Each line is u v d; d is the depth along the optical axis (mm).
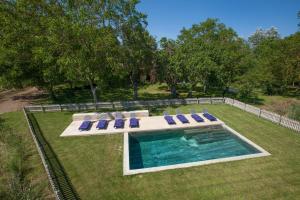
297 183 11414
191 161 14953
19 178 11383
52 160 13977
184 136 19281
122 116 22188
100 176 12250
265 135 17734
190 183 11531
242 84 29828
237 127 19688
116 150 15398
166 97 33875
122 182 11711
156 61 30406
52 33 21750
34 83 27719
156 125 20203
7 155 14094
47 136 17906
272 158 13938
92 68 23047
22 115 23578
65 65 21672
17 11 25672
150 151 16531
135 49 26203
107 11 23453
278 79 34188
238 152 15977
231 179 11820
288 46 33750
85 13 21641
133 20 25219
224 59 28641
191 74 28703
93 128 19469
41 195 10445
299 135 17625
